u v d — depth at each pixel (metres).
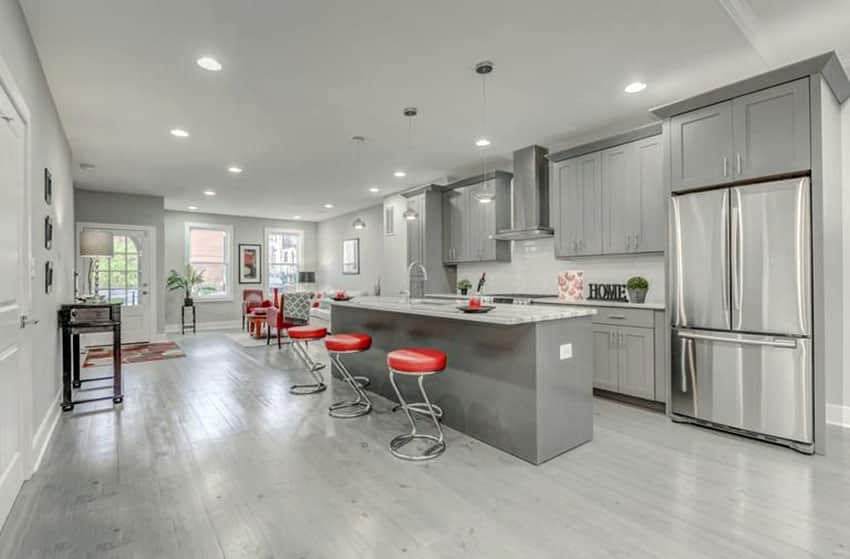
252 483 2.29
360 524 1.92
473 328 2.94
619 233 4.03
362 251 8.96
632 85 3.30
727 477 2.35
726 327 2.99
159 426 3.17
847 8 2.40
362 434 3.01
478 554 1.71
